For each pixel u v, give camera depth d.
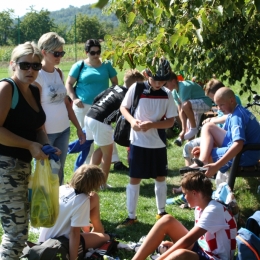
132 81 5.50
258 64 6.91
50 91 4.71
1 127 3.28
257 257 3.11
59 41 4.72
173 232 3.68
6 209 3.36
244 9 4.11
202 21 3.49
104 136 5.54
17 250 3.42
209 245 3.47
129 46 4.27
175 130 8.90
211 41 6.46
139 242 4.35
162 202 4.95
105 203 5.49
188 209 5.33
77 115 6.68
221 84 5.67
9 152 3.35
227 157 4.55
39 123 3.51
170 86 6.75
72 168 7.15
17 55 3.33
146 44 4.20
